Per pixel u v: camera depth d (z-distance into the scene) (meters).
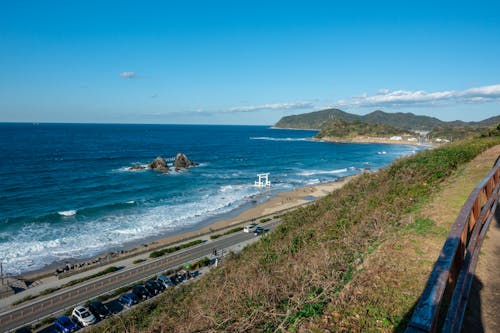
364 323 4.64
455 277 3.57
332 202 16.16
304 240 11.02
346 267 6.64
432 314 2.24
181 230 37.09
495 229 6.37
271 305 5.93
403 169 16.05
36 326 18.50
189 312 8.67
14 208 42.88
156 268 26.25
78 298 21.56
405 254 6.37
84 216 40.84
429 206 9.28
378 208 10.82
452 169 14.86
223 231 36.09
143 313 13.56
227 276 10.17
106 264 27.06
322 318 4.97
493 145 24.17
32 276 25.17
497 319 3.91
